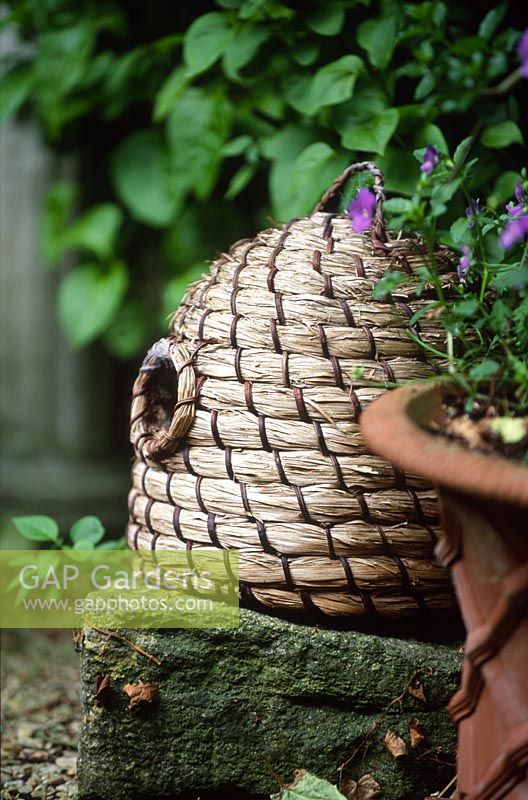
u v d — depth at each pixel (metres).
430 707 1.84
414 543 1.83
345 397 1.82
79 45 2.72
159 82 2.74
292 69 2.31
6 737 2.21
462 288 1.83
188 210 2.80
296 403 1.82
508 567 1.56
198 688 1.86
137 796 1.86
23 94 2.81
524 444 1.58
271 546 1.84
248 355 1.84
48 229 3.10
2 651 2.59
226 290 1.88
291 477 1.83
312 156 2.18
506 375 1.70
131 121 2.99
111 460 3.38
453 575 1.62
